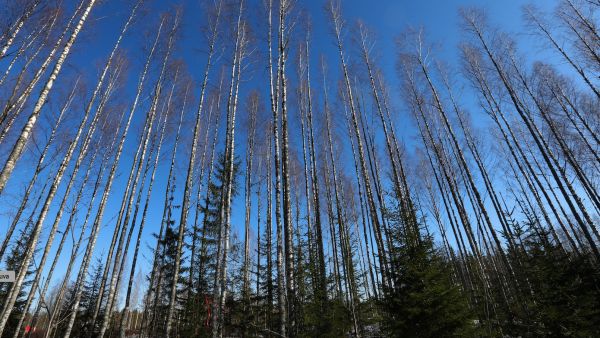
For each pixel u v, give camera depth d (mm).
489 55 17656
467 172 15086
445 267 8398
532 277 10555
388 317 8203
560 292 9047
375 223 12586
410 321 7523
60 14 10023
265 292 17281
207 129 20016
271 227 18734
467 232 15945
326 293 11891
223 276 11281
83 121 11883
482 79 18359
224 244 11594
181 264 19562
